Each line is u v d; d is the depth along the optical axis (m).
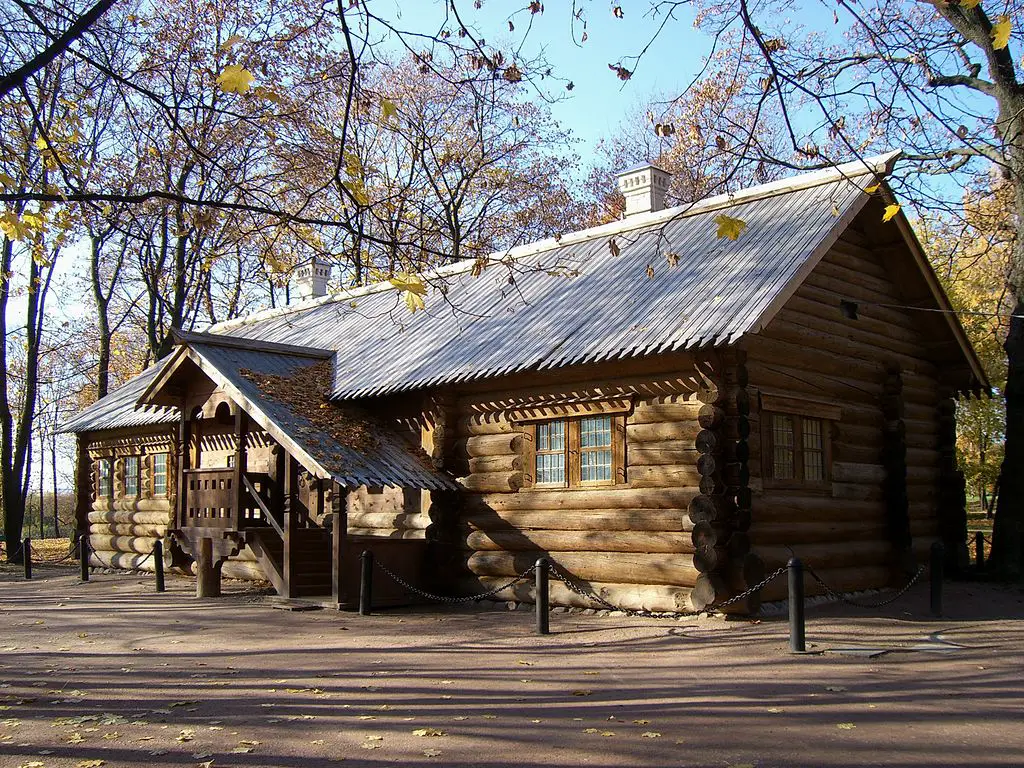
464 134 31.73
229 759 6.47
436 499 15.84
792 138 7.20
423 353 16.97
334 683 9.08
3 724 7.54
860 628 11.83
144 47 14.36
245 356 17.70
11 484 29.64
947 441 18.33
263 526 17.06
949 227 19.25
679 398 13.16
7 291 27.75
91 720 7.61
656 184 18.92
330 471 14.55
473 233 35.25
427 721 7.43
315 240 11.63
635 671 9.45
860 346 15.82
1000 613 13.23
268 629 12.85
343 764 6.32
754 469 13.22
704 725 7.16
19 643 12.06
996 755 6.30
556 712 7.68
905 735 6.81
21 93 9.46
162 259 29.39
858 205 14.52
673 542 12.91
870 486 15.74
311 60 14.36
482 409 15.67
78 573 23.53
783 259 13.52
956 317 17.92
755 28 6.94
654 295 14.38
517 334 15.54
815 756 6.30
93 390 47.72
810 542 14.17
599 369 13.97
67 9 9.03
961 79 17.78
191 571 21.05
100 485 25.27
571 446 14.48
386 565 15.26
